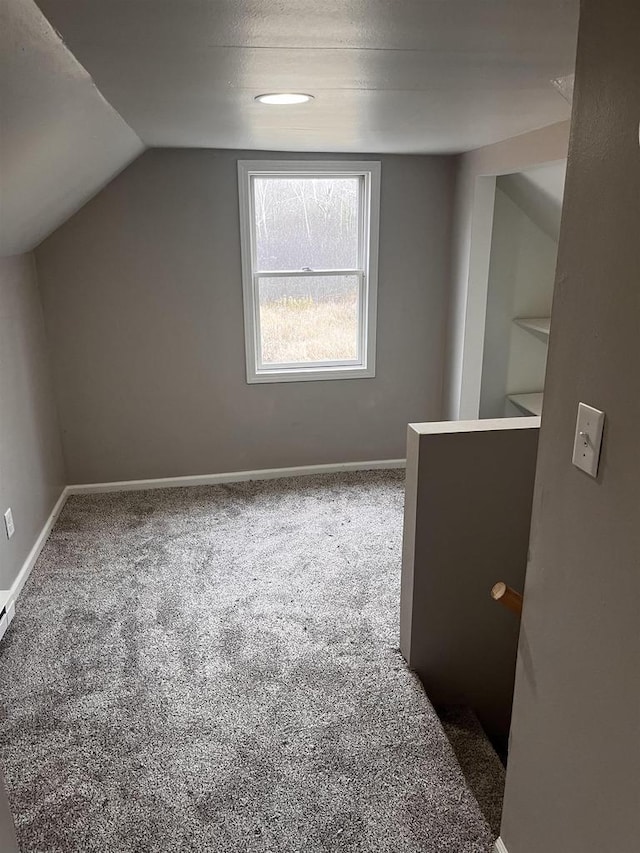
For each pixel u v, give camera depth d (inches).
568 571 47.9
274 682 91.8
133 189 139.3
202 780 75.4
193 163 139.9
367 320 158.6
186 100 81.8
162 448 158.2
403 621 95.6
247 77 68.5
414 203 151.9
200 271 147.2
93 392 150.6
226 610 109.2
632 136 37.1
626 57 37.2
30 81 60.2
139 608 110.0
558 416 48.0
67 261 140.7
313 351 161.3
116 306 145.9
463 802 72.4
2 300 117.6
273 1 44.4
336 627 104.5
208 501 152.1
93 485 157.5
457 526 87.3
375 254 153.6
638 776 40.6
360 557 126.4
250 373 156.5
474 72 66.4
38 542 128.3
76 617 107.6
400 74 67.0
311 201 150.9
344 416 165.3
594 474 43.6
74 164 101.3
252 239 148.8
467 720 92.4
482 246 144.8
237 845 67.3
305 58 60.3
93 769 77.2
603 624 43.8
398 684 91.2
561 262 46.1
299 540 133.1
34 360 134.6
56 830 69.4
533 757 55.5
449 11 46.8
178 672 94.1
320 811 71.1
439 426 85.8
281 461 165.8
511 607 62.9
